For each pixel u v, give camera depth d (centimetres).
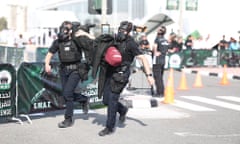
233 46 2675
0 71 756
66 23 760
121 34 694
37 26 3412
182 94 1341
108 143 668
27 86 802
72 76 767
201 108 1053
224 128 805
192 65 2480
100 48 702
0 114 767
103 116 894
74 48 760
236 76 1950
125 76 700
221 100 1213
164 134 742
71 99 777
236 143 689
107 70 711
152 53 1222
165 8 3403
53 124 803
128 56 700
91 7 1109
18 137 699
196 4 3528
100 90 717
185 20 3500
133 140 692
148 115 931
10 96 778
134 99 1057
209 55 2531
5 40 3900
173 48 2375
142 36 2150
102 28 1066
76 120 847
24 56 2103
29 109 809
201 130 784
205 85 1633
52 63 836
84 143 665
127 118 889
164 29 1216
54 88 844
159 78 1212
